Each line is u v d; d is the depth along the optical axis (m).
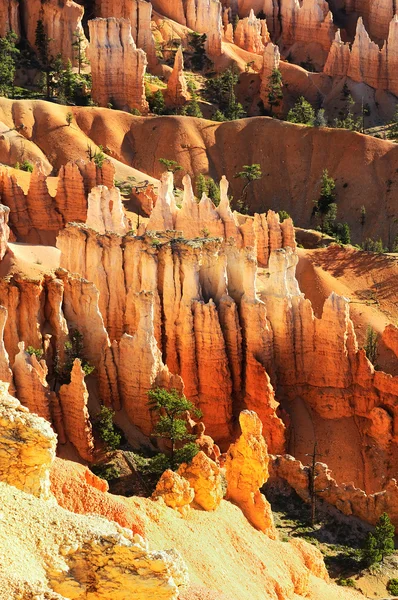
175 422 106.06
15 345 111.62
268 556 85.81
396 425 133.25
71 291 115.38
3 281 113.50
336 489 107.25
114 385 111.88
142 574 49.81
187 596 67.38
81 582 49.69
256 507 90.19
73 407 102.94
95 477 82.06
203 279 129.25
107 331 128.62
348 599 91.25
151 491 99.69
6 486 52.81
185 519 81.94
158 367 113.12
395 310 188.88
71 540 50.59
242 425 90.81
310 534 102.94
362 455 133.25
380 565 100.12
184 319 126.25
